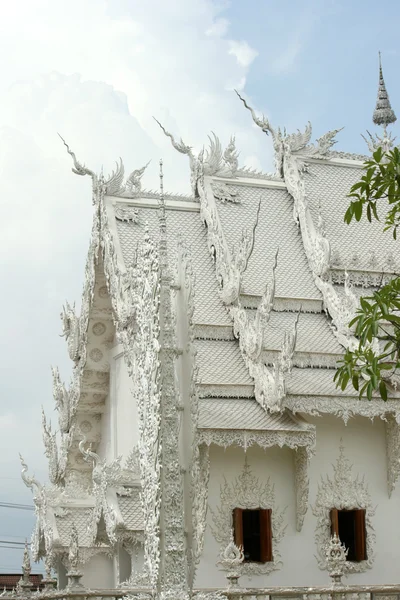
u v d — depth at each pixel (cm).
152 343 3259
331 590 3538
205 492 3841
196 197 5031
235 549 3547
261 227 4959
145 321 3325
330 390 4141
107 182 4841
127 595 3353
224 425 3891
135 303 3444
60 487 4775
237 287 4456
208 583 3931
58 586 4422
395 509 4288
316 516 4156
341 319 4497
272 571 4031
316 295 4675
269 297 4253
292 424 4009
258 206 4891
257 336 4212
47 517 4372
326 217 5050
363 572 4175
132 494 4059
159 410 3191
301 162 5259
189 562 3180
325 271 4688
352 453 4272
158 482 3150
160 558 3119
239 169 5206
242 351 4303
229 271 4522
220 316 4469
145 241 3412
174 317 3338
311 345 4409
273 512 4091
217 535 3991
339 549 3662
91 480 5162
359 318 2541
